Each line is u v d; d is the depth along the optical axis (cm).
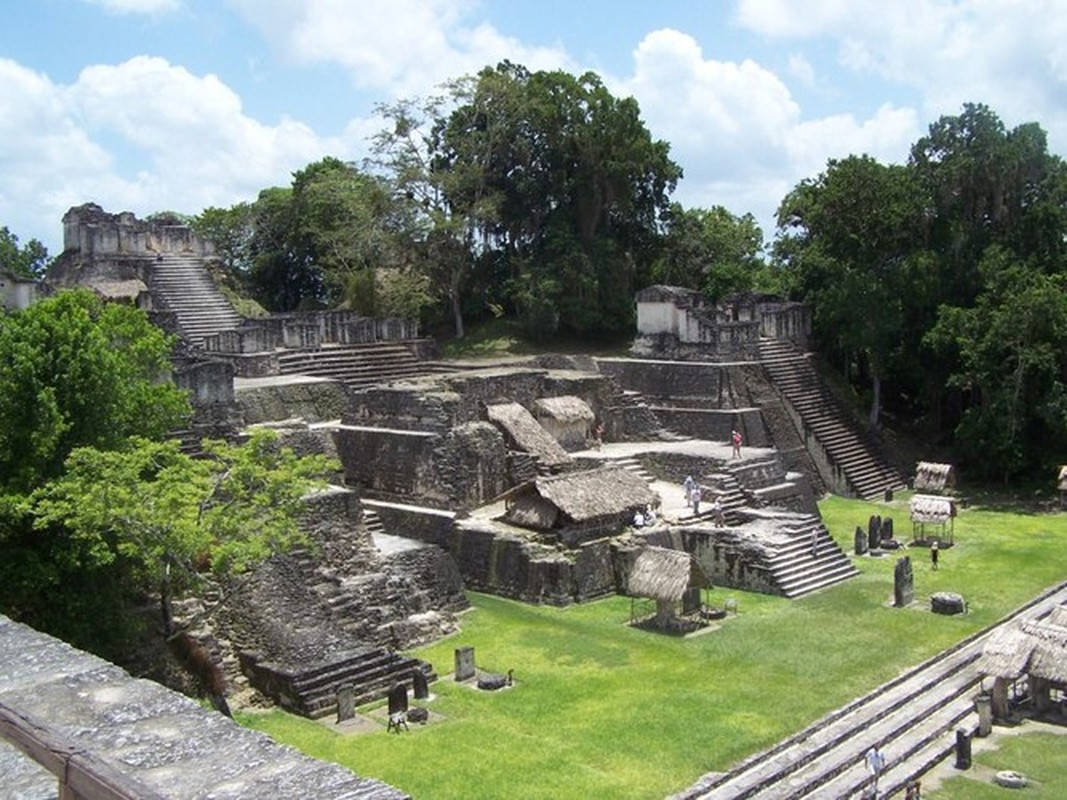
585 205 5544
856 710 2234
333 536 2739
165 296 4900
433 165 5666
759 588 3128
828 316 4981
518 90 5472
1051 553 3575
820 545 3347
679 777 1881
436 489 3394
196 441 3027
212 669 2216
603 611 2947
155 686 821
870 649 2605
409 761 1934
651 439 4334
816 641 2667
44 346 2181
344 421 3766
